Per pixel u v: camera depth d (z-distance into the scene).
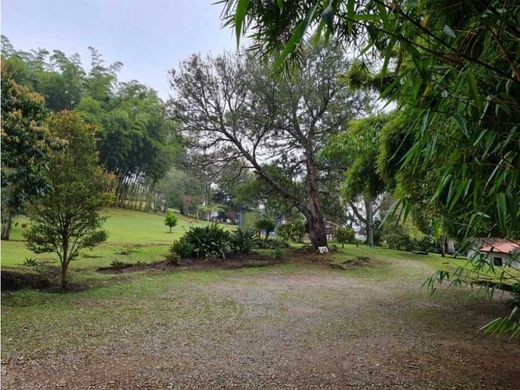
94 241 5.43
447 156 1.16
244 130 10.62
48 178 5.11
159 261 8.48
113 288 5.45
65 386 2.25
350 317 4.24
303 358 2.85
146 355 2.83
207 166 10.92
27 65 18.31
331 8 0.76
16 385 2.24
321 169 11.55
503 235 1.21
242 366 2.66
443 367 2.68
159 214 26.47
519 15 0.76
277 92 10.12
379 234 15.05
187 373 2.51
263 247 11.78
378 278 7.54
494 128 0.98
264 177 11.24
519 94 0.97
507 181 1.06
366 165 4.79
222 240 9.93
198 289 5.76
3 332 3.21
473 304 5.01
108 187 6.36
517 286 1.36
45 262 6.83
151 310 4.29
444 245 11.83
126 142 21.83
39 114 5.34
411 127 1.11
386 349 3.10
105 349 2.94
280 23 1.52
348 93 10.06
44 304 4.32
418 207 1.83
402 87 0.98
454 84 0.91
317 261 9.70
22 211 5.27
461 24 0.97
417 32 0.89
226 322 3.87
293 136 11.20
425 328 3.80
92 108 20.06
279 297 5.37
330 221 13.88
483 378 2.48
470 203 1.35
